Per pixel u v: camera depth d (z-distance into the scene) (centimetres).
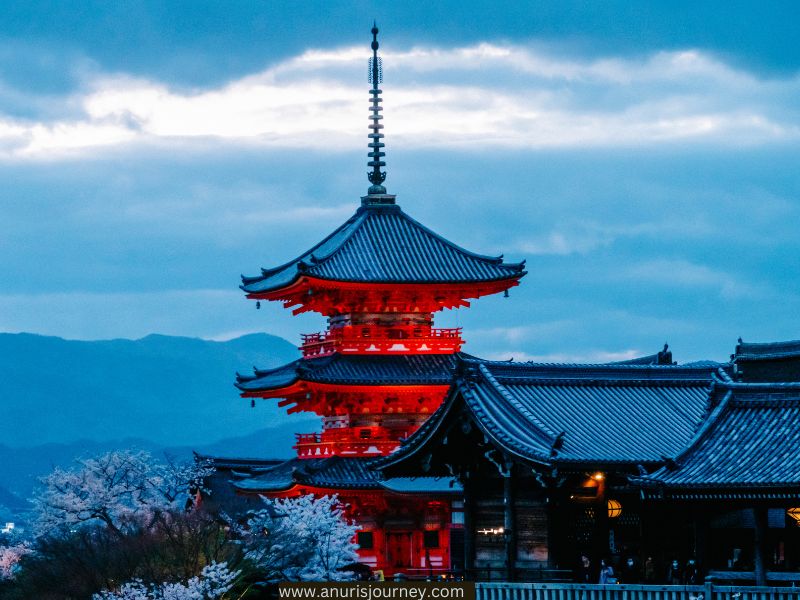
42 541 9756
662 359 11775
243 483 13138
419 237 13350
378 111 13962
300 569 9331
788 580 7350
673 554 8369
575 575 8319
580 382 9050
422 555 12256
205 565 8506
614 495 8538
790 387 8038
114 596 8244
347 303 12794
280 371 13438
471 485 8969
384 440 12619
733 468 7569
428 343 12838
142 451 13375
